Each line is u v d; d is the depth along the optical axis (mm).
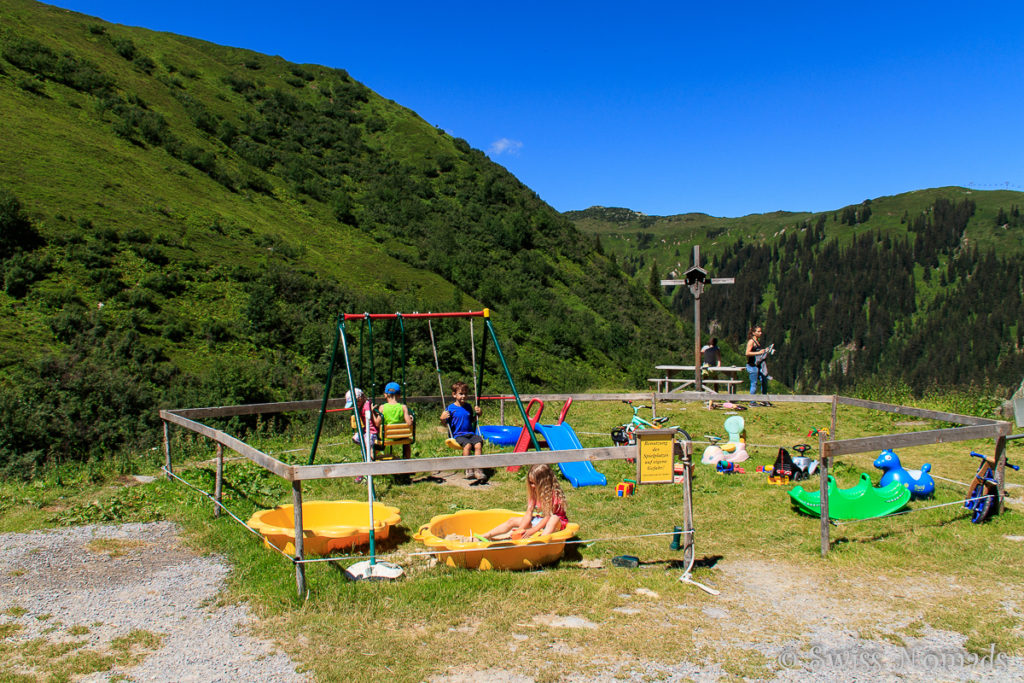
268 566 5594
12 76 48156
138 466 10086
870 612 4777
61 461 15672
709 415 14188
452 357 34281
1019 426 12461
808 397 10938
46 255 29656
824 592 5148
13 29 56531
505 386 32562
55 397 18875
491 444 10539
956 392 16047
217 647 4324
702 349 17328
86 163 41031
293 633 4492
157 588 5312
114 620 4746
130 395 20969
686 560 5555
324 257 43719
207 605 4984
